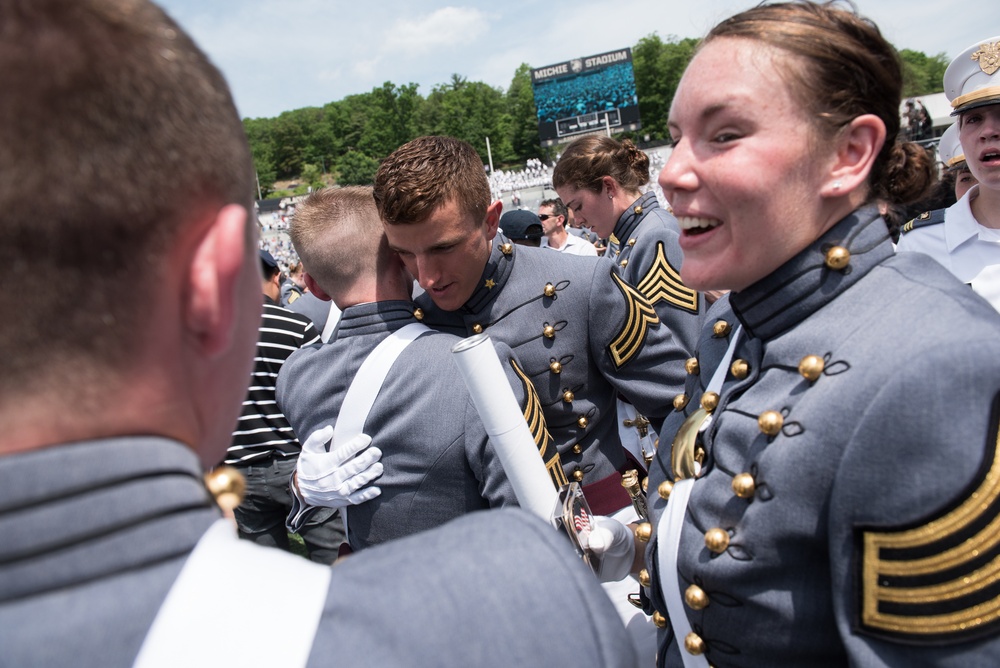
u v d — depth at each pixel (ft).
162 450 1.81
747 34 3.30
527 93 303.07
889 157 3.64
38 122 1.61
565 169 12.34
